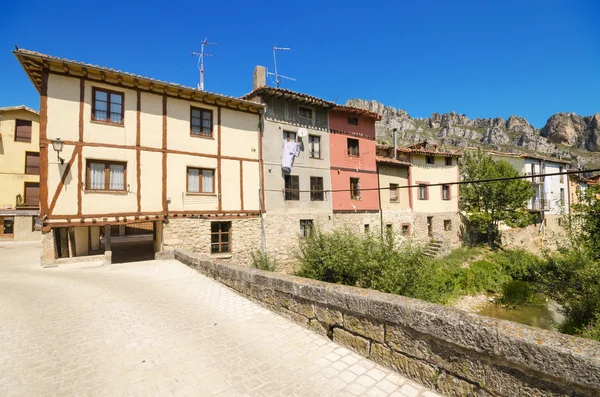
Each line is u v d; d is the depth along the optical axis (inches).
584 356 80.8
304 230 654.5
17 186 862.5
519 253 812.6
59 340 157.6
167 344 153.5
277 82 699.4
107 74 435.5
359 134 762.8
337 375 125.8
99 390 113.7
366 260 371.9
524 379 93.7
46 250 399.5
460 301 595.5
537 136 4227.4
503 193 871.1
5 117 857.5
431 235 889.5
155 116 483.5
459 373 109.0
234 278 255.1
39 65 403.5
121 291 256.8
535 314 545.6
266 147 607.2
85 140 427.8
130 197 455.8
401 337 127.7
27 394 110.8
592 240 425.1
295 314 185.3
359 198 746.2
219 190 540.1
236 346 151.9
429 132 5049.2
